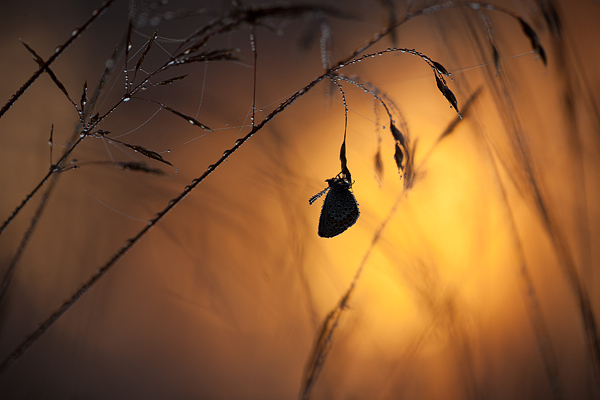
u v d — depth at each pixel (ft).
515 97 1.85
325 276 1.95
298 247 1.95
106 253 1.98
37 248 1.93
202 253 1.99
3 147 1.96
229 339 1.95
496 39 1.93
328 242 1.98
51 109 2.00
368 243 1.94
